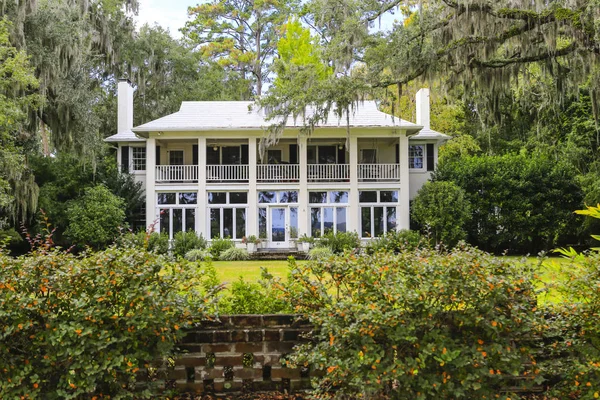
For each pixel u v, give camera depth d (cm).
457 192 2242
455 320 351
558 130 2581
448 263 351
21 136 1941
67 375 345
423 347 343
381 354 336
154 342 366
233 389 402
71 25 1902
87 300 346
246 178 2478
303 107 1611
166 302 351
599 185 2150
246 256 2172
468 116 3325
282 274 1348
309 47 3591
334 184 2448
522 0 1294
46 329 346
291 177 2491
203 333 402
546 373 375
